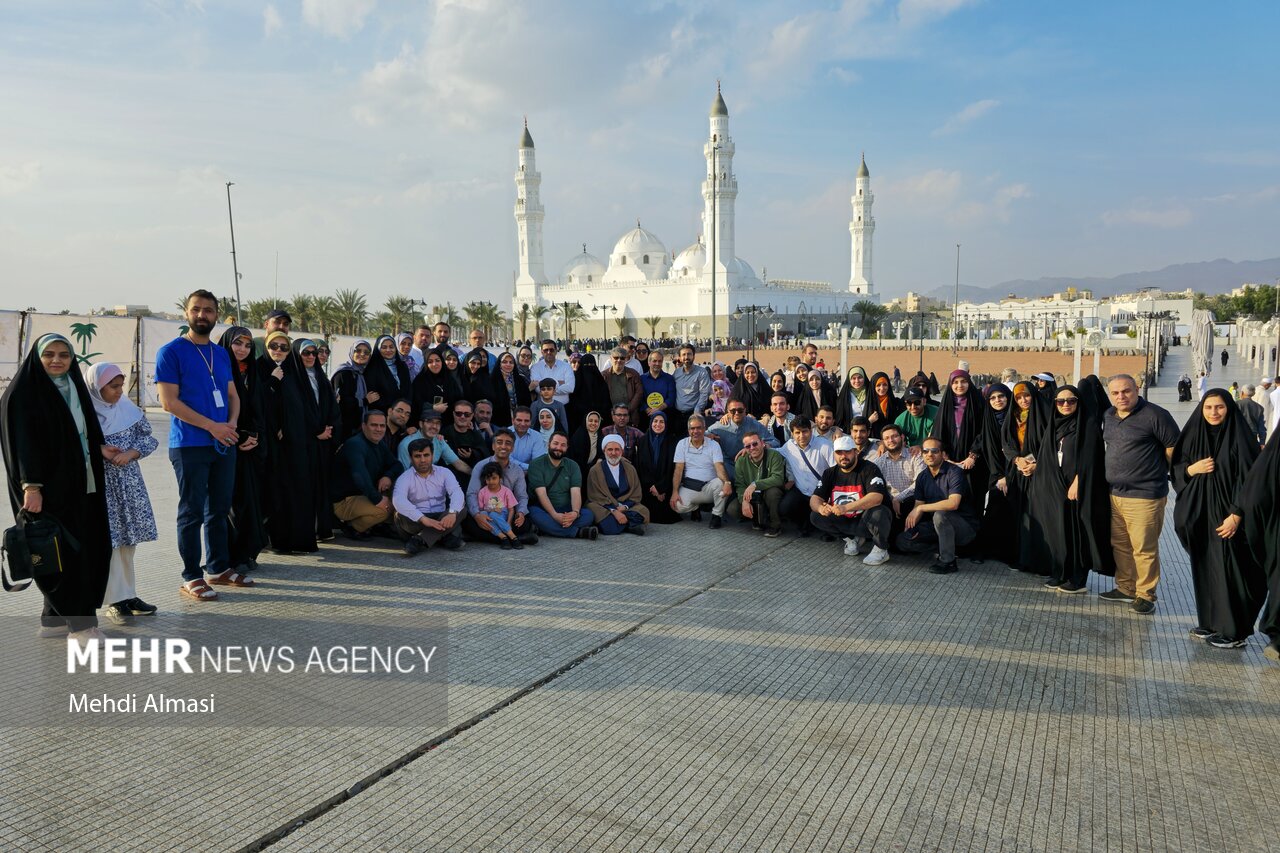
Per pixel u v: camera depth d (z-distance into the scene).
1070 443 5.93
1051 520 6.11
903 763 3.50
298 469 6.55
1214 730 3.85
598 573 6.30
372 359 7.96
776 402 8.93
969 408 7.26
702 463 8.16
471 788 3.23
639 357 10.58
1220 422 5.00
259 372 6.14
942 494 6.79
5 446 4.46
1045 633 5.16
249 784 3.21
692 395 9.73
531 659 4.54
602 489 7.80
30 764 3.34
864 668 4.52
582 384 9.48
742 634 5.01
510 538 7.08
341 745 3.53
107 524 4.76
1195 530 5.03
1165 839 2.99
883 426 8.72
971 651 4.82
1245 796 3.28
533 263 121.81
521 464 7.67
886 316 120.44
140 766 3.33
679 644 4.82
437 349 8.50
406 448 7.48
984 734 3.77
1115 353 54.44
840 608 5.57
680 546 7.25
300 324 63.78
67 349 4.61
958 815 3.11
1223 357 45.09
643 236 123.12
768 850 2.88
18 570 4.29
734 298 99.94
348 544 7.14
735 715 3.91
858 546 7.09
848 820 3.07
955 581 6.31
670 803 3.15
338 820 3.00
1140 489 5.57
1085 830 3.03
